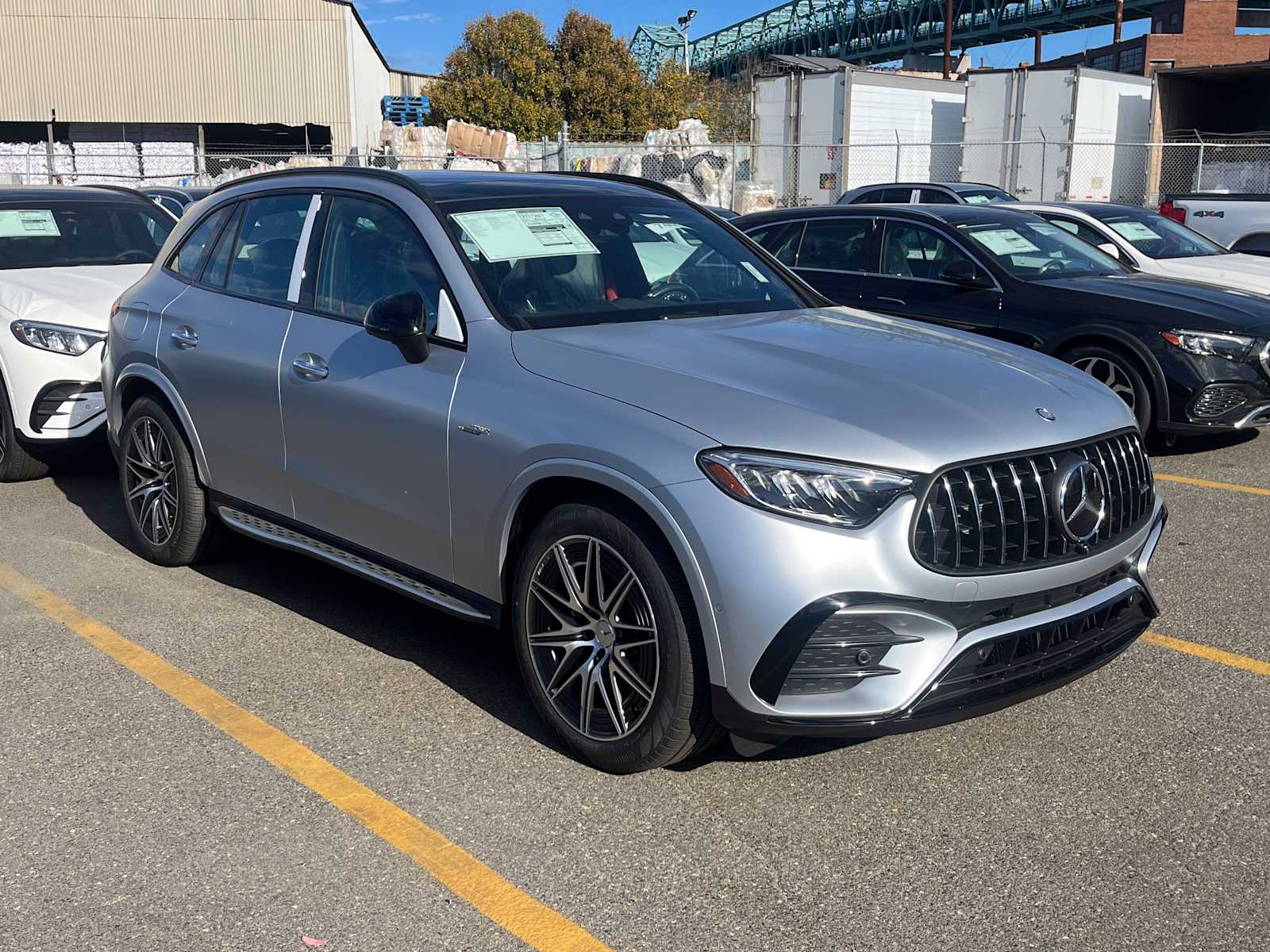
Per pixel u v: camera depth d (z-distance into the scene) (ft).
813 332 12.73
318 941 8.66
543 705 11.55
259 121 133.49
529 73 155.02
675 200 15.94
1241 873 9.50
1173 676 13.46
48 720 12.29
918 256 26.91
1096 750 11.66
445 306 12.58
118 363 17.02
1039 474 10.50
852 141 80.53
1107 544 11.03
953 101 85.46
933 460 9.95
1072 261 26.66
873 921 8.90
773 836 10.10
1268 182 65.41
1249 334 23.22
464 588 12.30
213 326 15.38
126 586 16.42
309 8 132.46
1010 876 9.49
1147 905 9.07
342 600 15.96
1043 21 212.64
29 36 129.29
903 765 11.37
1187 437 26.89
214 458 15.57
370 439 12.90
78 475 22.94
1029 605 10.48
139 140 132.98
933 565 9.83
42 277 22.89
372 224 13.96
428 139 91.09
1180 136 87.30
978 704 10.04
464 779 11.07
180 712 12.50
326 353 13.56
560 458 10.81
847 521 9.70
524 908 9.07
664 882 9.42
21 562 17.47
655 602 10.30
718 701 10.00
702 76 176.55
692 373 10.95
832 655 9.75
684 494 9.91
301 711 12.52
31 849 9.84
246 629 14.84
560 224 13.96
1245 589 16.37
